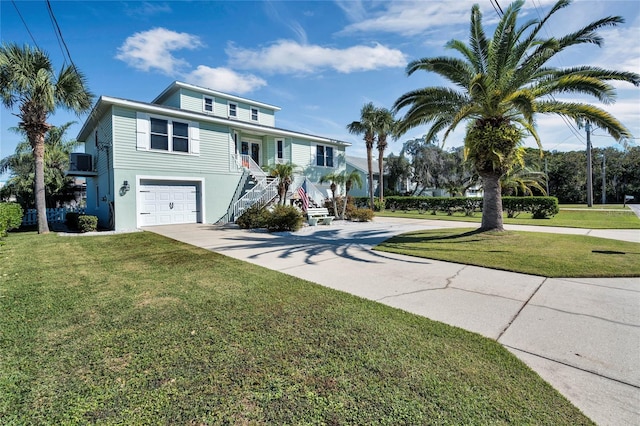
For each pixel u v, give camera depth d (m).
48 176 21.12
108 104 12.69
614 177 39.41
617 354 2.77
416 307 3.96
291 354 2.75
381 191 26.03
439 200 23.47
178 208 14.74
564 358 2.71
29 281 5.13
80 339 3.03
